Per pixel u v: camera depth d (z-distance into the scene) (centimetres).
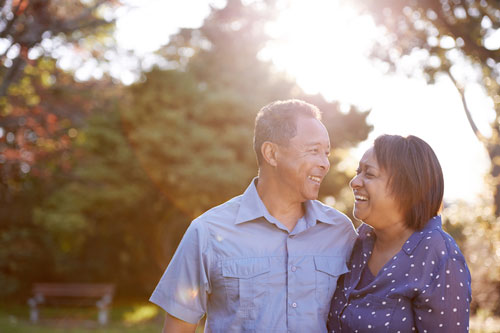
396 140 226
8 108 1029
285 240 240
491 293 939
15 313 1577
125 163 1448
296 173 237
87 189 1521
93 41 1356
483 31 797
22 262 1828
